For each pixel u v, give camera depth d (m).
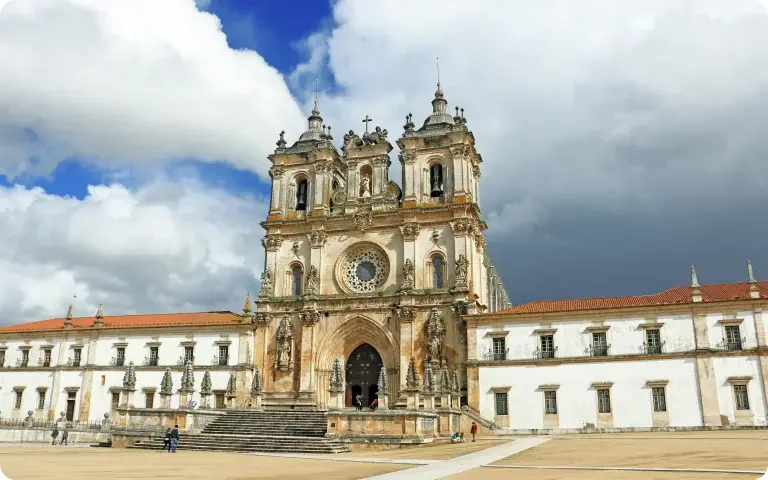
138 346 78.19
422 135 76.06
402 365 67.44
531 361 62.38
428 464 30.50
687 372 57.88
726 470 22.88
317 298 72.62
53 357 81.12
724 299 58.97
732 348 57.38
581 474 23.47
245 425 55.69
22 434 65.94
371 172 77.69
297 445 45.94
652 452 32.31
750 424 55.12
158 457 38.44
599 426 59.03
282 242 77.94
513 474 24.25
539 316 63.59
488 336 64.81
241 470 28.55
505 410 62.12
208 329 76.12
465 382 64.94
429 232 72.31
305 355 71.25
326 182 78.69
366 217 74.56
